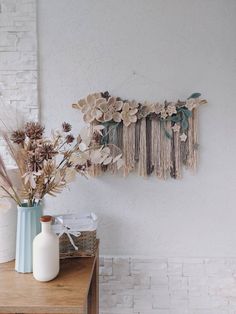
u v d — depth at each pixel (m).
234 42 1.67
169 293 1.70
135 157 1.67
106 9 1.68
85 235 1.42
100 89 1.68
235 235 1.69
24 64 1.68
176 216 1.70
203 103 1.66
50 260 1.20
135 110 1.64
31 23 1.67
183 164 1.68
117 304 1.71
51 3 1.68
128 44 1.68
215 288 1.69
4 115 1.39
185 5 1.67
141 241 1.71
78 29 1.68
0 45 1.68
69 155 1.37
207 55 1.67
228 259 1.69
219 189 1.69
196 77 1.67
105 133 1.64
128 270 1.71
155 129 1.67
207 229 1.70
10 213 1.39
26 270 1.27
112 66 1.68
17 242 1.29
